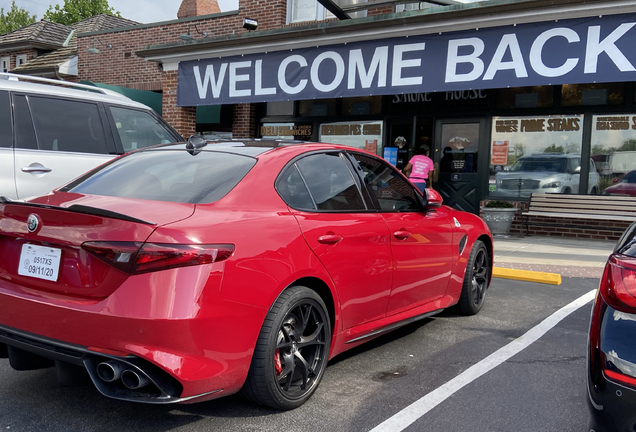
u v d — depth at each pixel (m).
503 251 8.72
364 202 3.77
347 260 3.38
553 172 10.64
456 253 4.73
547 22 8.82
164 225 2.54
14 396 3.15
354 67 10.64
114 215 2.54
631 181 9.94
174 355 2.47
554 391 3.43
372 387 3.43
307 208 3.29
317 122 13.30
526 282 6.75
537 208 10.45
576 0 8.34
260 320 2.78
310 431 2.82
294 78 11.37
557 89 10.50
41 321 2.66
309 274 3.08
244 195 3.00
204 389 2.57
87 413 2.95
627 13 8.26
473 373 3.71
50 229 2.71
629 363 2.11
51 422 2.83
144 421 2.88
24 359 2.92
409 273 4.04
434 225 4.37
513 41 9.09
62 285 2.68
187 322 2.46
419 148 12.02
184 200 2.91
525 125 10.88
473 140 11.45
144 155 3.65
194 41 12.27
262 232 2.86
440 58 9.74
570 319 5.08
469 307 5.08
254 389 2.86
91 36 17.56
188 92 12.88
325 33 10.65
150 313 2.42
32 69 19.36
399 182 4.27
